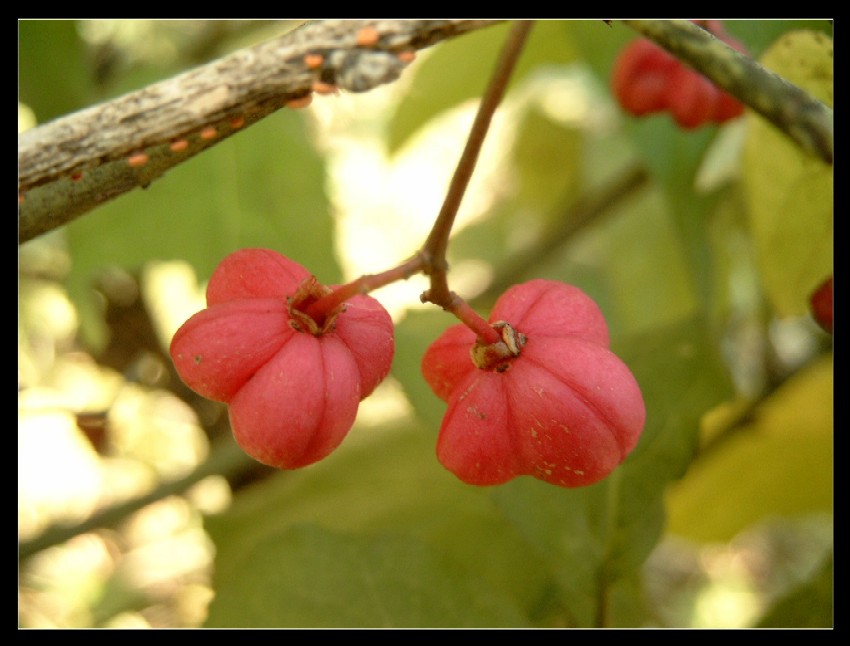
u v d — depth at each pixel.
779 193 0.13
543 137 0.22
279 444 0.10
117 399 0.17
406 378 0.13
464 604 0.12
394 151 0.19
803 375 0.16
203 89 0.10
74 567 0.23
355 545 0.12
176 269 0.17
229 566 0.15
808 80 0.12
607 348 0.11
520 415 0.11
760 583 0.30
